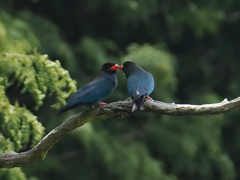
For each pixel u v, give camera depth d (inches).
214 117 624.7
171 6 643.5
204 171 625.9
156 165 554.9
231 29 773.9
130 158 544.4
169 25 641.0
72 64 522.6
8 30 388.8
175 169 609.6
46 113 526.3
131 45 603.2
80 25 629.9
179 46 749.3
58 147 571.2
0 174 241.6
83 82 532.4
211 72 735.1
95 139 524.7
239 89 736.3
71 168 576.4
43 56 182.4
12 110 173.0
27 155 185.6
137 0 593.9
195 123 614.9
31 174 512.1
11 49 188.5
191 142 596.1
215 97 667.4
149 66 525.7
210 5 668.7
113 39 654.5
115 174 545.0
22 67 178.1
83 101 222.8
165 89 550.9
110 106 190.9
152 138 603.5
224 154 669.3
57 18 619.8
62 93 183.9
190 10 643.5
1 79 171.9
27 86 177.0
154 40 663.1
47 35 518.6
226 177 660.7
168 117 610.9
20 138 180.1
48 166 532.1
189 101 681.6
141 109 180.7
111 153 530.0
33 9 606.5
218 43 767.7
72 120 188.9
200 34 649.0
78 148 593.6
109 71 244.2
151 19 647.8
